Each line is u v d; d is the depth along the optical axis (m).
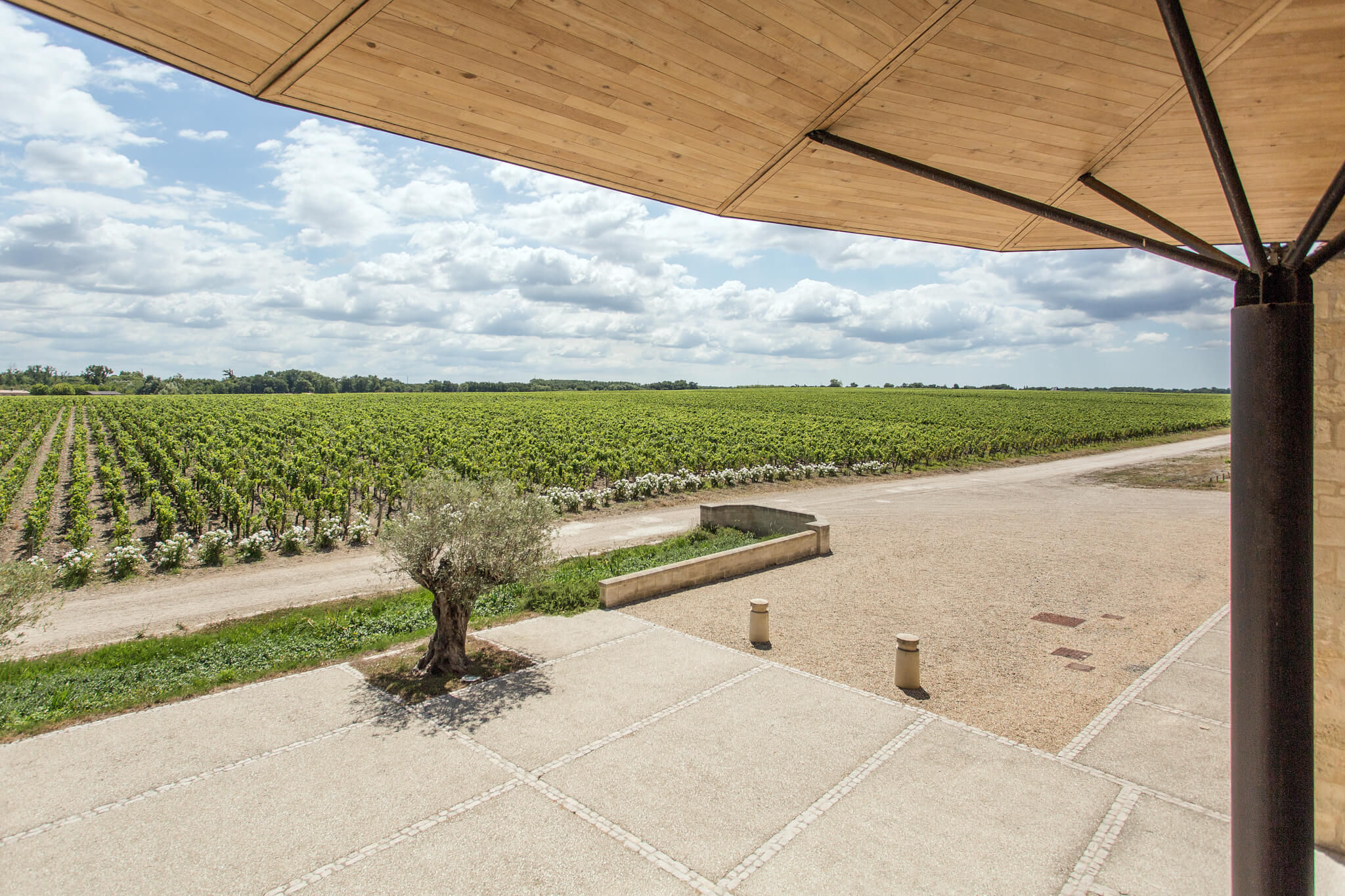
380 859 4.81
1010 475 28.62
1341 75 2.89
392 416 49.91
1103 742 6.44
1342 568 4.44
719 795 5.59
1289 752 2.45
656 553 14.67
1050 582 12.05
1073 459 35.00
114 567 13.80
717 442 37.00
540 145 3.36
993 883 4.57
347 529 17.17
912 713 7.06
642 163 3.55
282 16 2.26
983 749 6.33
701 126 3.20
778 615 10.26
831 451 31.86
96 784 5.74
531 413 55.41
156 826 5.17
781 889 4.52
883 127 3.30
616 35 2.52
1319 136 3.37
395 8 2.27
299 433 37.41
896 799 5.53
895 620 10.03
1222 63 2.81
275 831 5.12
